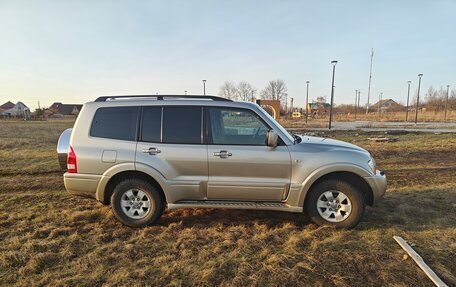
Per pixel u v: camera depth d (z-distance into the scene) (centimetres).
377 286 276
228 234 382
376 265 308
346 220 394
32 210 475
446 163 865
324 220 399
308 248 346
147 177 411
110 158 399
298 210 398
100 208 481
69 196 549
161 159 397
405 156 986
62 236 380
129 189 407
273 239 370
